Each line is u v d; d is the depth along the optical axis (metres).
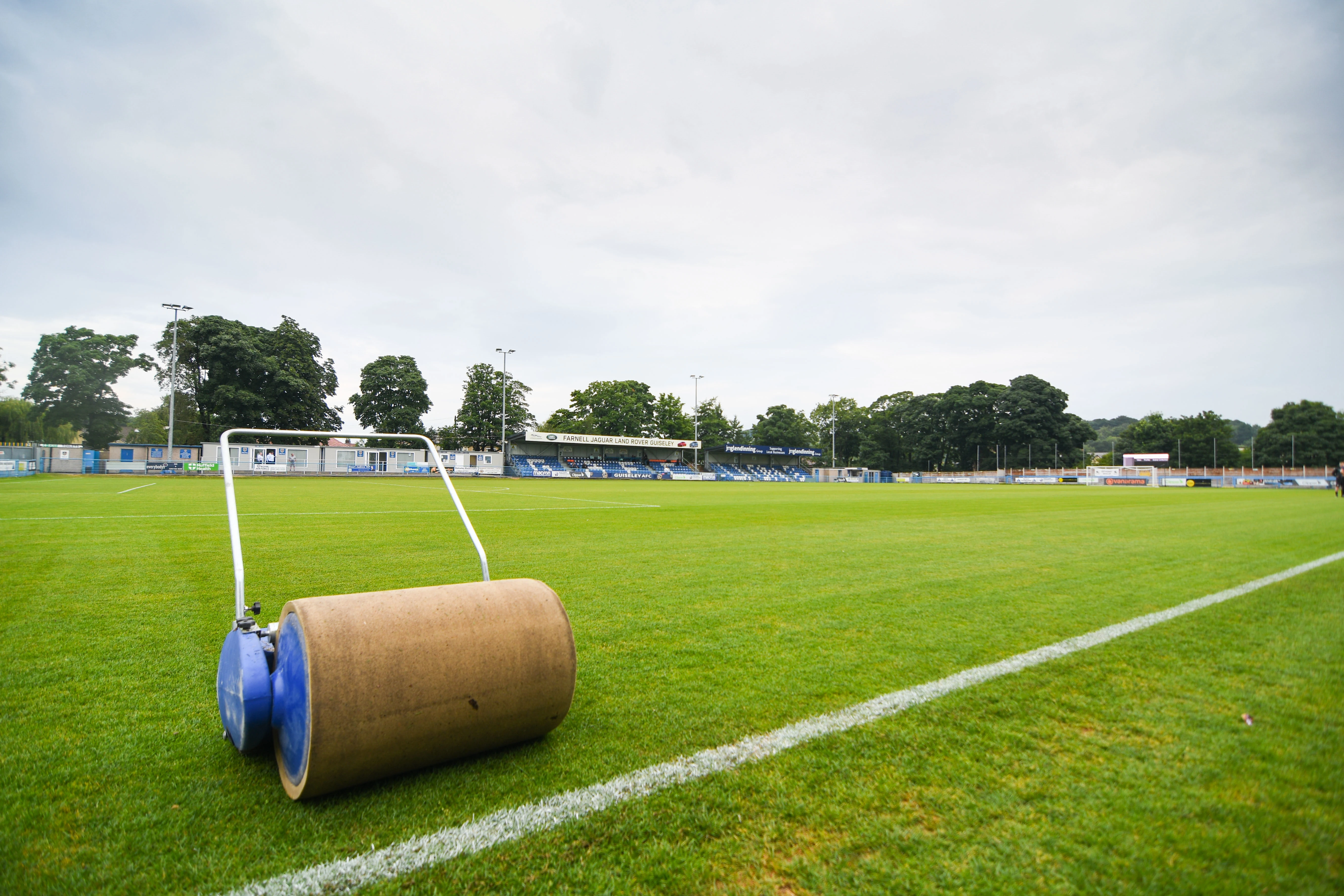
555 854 1.92
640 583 6.07
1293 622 4.58
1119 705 3.03
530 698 2.44
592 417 73.44
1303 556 7.84
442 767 2.45
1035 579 6.28
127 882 1.81
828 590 5.75
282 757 2.27
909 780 2.33
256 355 50.66
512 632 2.43
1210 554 8.01
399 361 61.00
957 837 1.99
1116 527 11.48
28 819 2.12
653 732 2.75
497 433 67.31
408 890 1.77
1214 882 1.77
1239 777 2.35
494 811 2.14
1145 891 1.73
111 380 66.81
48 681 3.42
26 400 64.81
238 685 2.26
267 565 6.97
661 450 69.56
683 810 2.15
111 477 38.38
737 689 3.26
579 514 14.15
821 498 23.80
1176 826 2.04
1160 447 90.88
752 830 2.03
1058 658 3.74
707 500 21.23
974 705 3.04
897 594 5.57
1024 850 1.92
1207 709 2.98
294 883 1.80
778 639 4.17
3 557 7.39
